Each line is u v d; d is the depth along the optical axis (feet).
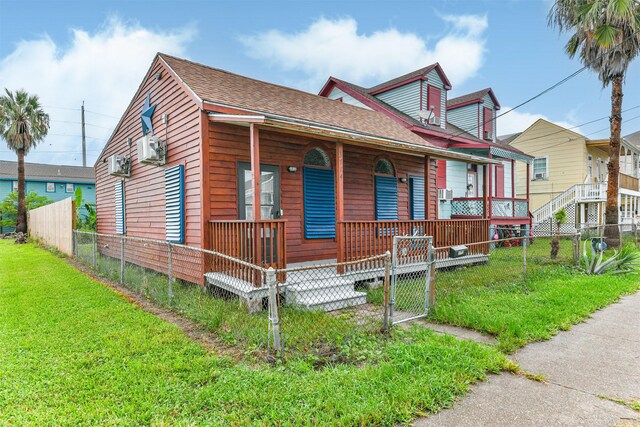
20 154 70.18
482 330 14.97
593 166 73.72
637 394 9.92
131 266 29.01
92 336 14.35
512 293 20.98
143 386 10.26
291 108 27.17
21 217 70.59
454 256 20.54
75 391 10.05
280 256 18.71
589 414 8.95
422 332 14.39
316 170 27.14
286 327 14.75
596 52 38.68
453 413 9.00
